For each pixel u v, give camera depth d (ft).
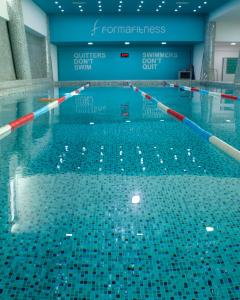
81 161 8.81
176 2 35.81
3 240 4.83
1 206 6.01
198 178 7.49
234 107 19.97
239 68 36.42
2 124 13.51
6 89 26.35
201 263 4.26
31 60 38.93
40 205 6.04
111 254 4.48
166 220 5.45
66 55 49.67
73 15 42.96
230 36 43.52
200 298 3.64
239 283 3.88
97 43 46.29
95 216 5.60
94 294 3.70
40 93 30.42
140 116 16.69
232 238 4.87
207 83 43.60
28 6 34.17
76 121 15.10
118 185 7.07
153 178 7.50
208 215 5.63
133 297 3.66
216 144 10.61
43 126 13.80
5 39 30.30
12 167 8.30
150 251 4.54
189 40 44.19
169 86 44.65
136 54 50.03
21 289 3.78
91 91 34.99
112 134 12.23
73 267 4.19
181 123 14.75
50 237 4.92
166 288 3.80
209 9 40.16
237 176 7.61
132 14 42.88
